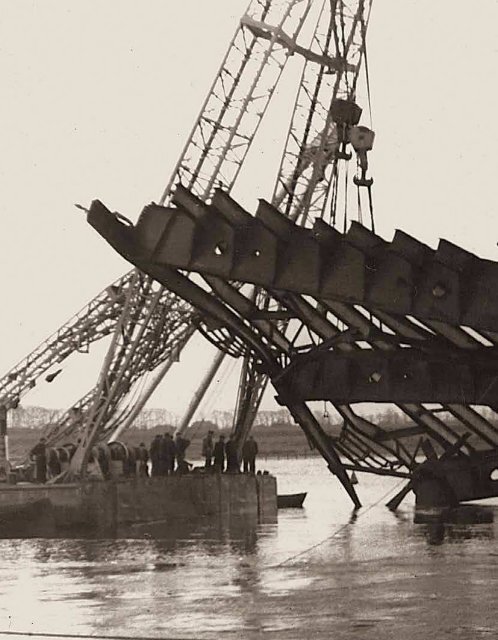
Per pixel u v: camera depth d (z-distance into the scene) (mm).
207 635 34969
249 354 90688
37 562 64438
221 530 89938
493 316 63125
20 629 37688
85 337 119188
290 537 80438
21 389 118438
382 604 40031
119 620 38781
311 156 124375
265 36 120688
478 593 42188
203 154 118125
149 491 103688
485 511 95625
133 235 70500
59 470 110500
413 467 103875
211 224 69688
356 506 110125
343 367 85875
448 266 64000
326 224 68188
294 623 36500
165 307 116375
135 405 129500
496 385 78750
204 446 119125
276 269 68562
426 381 81062
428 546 63812
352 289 66938
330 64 123062
